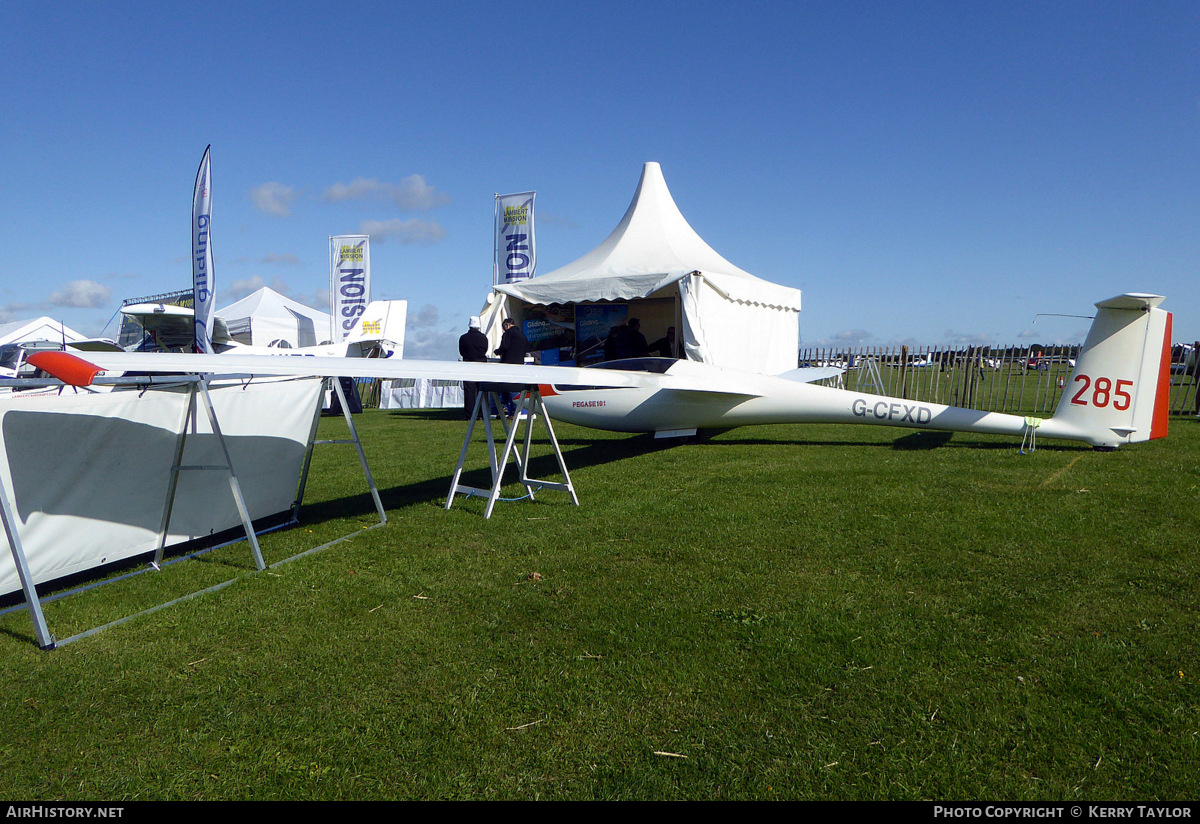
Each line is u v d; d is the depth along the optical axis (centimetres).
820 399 773
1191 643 264
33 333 1781
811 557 377
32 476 353
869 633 281
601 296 1111
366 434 1088
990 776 193
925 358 1360
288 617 319
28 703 249
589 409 842
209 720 234
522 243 1367
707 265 1162
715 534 426
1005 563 357
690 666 259
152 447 410
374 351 1919
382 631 300
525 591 342
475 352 1036
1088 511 447
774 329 1265
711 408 796
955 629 282
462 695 245
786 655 265
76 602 351
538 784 197
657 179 1362
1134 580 328
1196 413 1047
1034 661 254
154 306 1460
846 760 202
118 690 256
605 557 391
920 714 223
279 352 1720
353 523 496
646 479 609
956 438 811
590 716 229
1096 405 665
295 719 233
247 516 388
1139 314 642
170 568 406
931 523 431
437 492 599
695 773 199
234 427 462
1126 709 221
